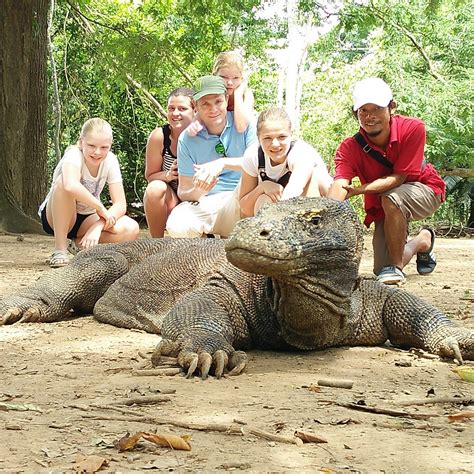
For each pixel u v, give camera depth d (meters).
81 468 1.50
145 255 3.43
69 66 12.33
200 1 8.76
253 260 2.35
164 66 8.47
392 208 4.35
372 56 14.40
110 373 2.40
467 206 13.23
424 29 13.37
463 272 5.30
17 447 1.65
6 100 8.90
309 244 2.41
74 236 5.05
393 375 2.44
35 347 2.80
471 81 12.86
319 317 2.60
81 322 3.32
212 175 4.32
